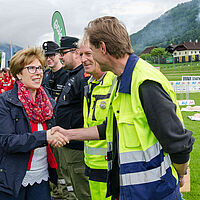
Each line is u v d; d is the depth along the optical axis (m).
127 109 1.39
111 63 1.45
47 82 4.07
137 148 1.36
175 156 1.33
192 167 4.42
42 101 2.02
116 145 1.61
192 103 11.91
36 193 1.97
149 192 1.33
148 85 1.28
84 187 2.81
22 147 1.75
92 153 2.29
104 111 2.14
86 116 2.40
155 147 1.36
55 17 5.31
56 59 3.85
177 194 1.45
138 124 1.33
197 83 13.33
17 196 1.79
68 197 3.29
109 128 1.66
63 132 1.88
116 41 1.37
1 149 1.80
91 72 2.24
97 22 1.43
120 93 1.43
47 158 2.09
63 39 3.10
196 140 5.99
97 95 2.22
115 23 1.40
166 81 1.40
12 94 1.86
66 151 2.81
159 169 1.36
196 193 3.52
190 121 8.21
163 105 1.25
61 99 2.89
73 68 3.10
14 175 1.79
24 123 1.87
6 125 1.77
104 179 2.24
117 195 1.63
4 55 9.12
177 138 1.25
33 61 1.87
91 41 1.43
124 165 1.38
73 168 2.79
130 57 1.42
